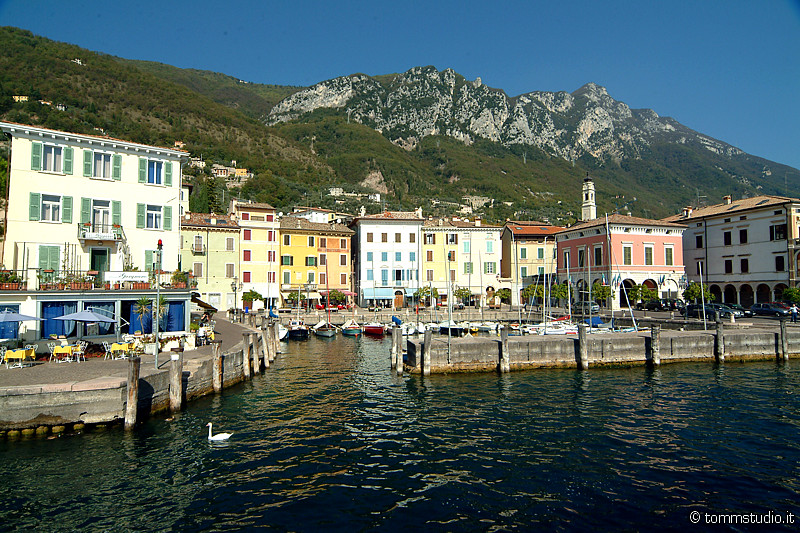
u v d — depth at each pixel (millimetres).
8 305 30094
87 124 159500
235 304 72688
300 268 82250
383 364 42281
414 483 17766
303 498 16500
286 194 158000
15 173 33781
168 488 17000
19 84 162250
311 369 39812
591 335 43812
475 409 27609
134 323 35156
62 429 20828
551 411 27172
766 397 29953
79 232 35562
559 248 81750
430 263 88812
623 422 25094
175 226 39969
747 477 18328
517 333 54750
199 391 27812
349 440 22281
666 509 15875
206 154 183250
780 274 63781
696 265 76562
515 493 16984
